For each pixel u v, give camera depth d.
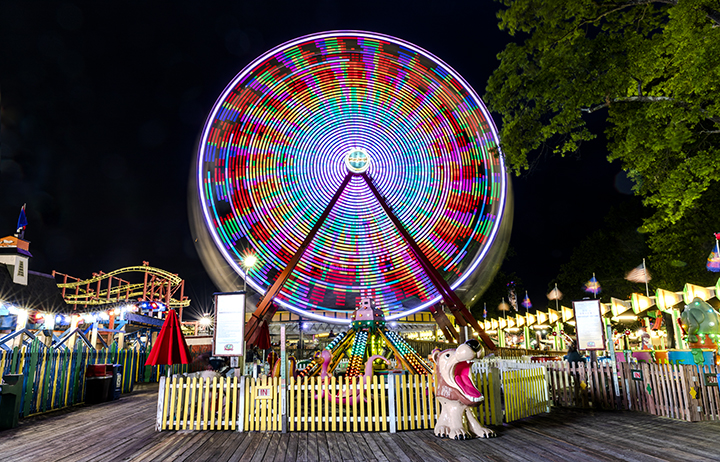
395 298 14.73
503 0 12.36
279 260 14.87
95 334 18.56
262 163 15.66
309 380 7.90
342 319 14.35
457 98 16.73
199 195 14.55
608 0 11.91
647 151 12.12
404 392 7.78
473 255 15.53
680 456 5.79
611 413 9.57
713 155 11.06
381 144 16.67
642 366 9.73
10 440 7.36
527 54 12.23
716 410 8.58
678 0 10.29
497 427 7.94
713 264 15.29
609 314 21.00
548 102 12.16
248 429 7.78
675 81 10.82
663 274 22.98
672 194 11.74
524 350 26.30
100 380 12.94
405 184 16.20
